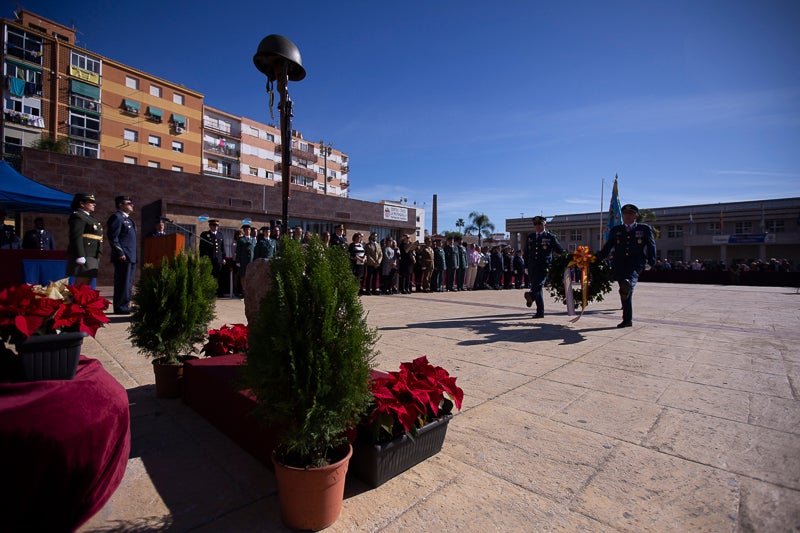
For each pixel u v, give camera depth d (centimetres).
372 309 861
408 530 173
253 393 180
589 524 178
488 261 1719
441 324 668
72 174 1237
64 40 3806
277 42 333
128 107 4181
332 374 172
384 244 1274
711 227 5206
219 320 650
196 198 1484
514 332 605
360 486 208
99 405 173
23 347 162
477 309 890
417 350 481
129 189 1335
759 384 369
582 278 671
